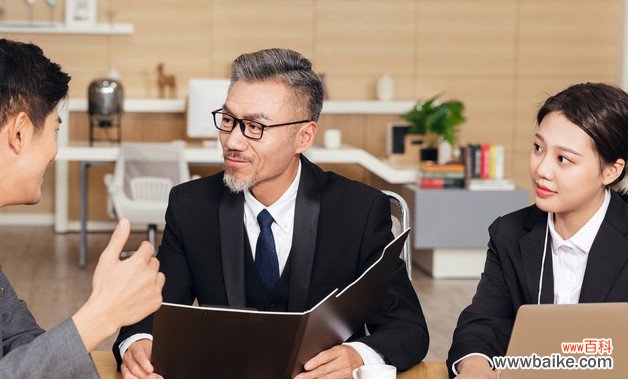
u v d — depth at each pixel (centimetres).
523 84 971
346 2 955
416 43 963
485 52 966
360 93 964
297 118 208
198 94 763
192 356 175
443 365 209
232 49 948
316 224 221
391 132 815
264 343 172
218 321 169
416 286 687
